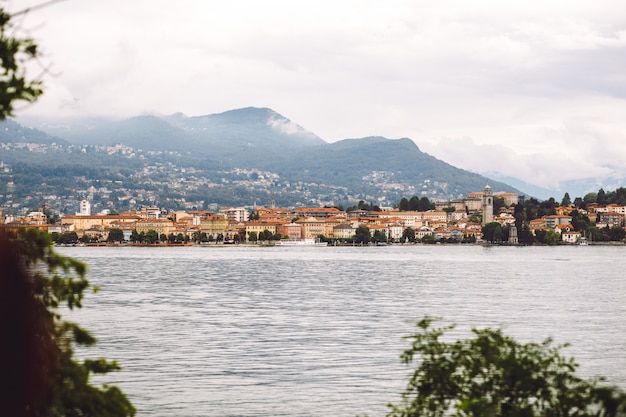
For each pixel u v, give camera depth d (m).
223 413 89.69
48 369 27.53
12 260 25.48
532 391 41.28
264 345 131.25
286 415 89.25
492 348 43.22
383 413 89.88
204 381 104.44
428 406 43.25
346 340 136.62
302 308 187.38
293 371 110.69
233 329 149.25
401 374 108.75
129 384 102.19
